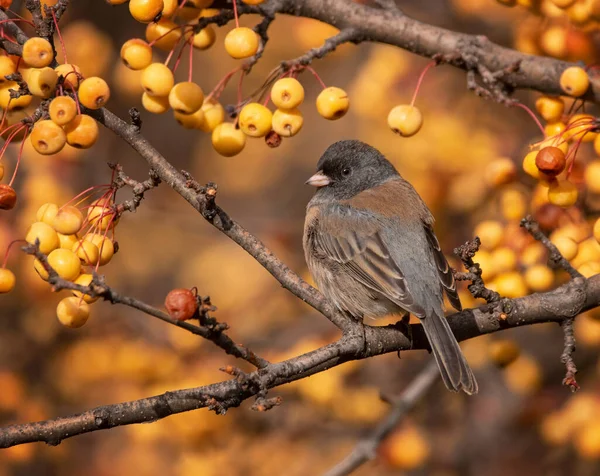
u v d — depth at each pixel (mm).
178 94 7406
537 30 9984
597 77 8984
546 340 13578
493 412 13172
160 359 11250
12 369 12578
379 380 12875
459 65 9609
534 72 9484
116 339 12094
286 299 13836
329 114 7945
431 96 12492
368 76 12641
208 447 11078
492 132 13070
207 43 8406
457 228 12492
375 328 8258
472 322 8336
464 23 13680
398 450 10883
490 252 8477
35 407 11695
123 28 15891
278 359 11000
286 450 11867
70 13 15398
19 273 11961
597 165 8023
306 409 11758
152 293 15906
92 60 11250
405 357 13203
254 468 11633
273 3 9156
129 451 13148
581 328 10898
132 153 17234
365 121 13641
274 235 14922
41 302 12055
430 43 9633
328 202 10297
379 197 10008
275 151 17859
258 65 16719
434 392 13281
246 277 15250
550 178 7734
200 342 11477
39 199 11133
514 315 7945
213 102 8195
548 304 7906
